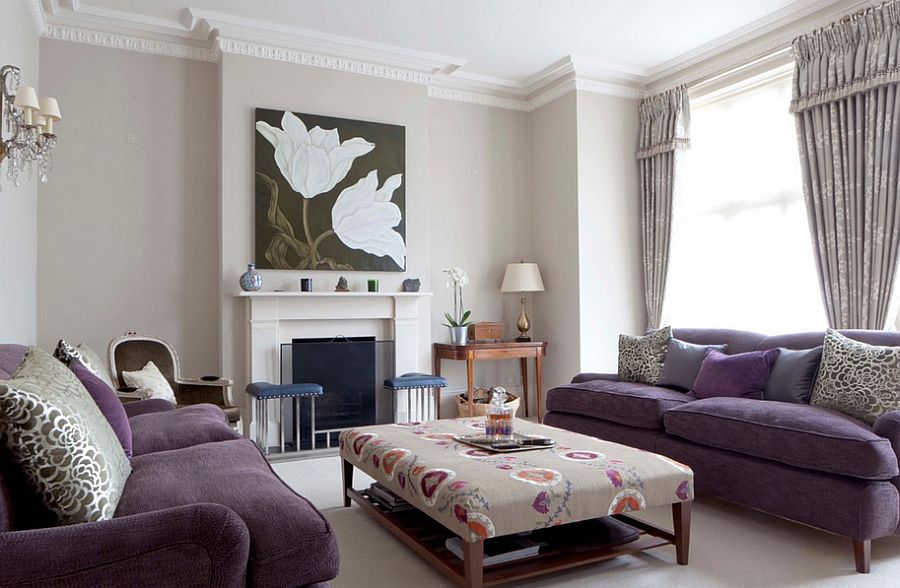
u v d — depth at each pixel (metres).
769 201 4.91
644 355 4.25
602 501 2.29
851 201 4.14
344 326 5.17
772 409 2.98
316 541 1.56
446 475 2.31
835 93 4.20
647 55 5.40
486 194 6.05
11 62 3.38
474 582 2.10
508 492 2.16
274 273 4.91
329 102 5.12
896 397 2.79
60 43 4.46
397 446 2.80
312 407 4.65
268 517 1.58
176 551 1.29
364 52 5.15
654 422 3.57
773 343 3.74
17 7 3.52
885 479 2.49
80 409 1.71
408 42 5.12
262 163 4.85
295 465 4.23
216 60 4.88
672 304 5.64
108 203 4.58
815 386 3.19
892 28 3.94
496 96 6.12
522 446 2.73
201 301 4.84
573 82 5.62
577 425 4.14
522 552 2.32
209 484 1.88
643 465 2.47
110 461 1.71
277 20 4.68
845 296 4.18
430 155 5.82
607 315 5.67
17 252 3.58
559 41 5.11
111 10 4.43
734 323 5.17
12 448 1.43
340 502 3.38
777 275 4.86
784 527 2.97
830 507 2.56
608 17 4.68
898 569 2.48
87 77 4.54
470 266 5.96
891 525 2.49
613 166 5.75
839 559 2.58
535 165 6.17
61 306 4.44
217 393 4.07
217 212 4.89
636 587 2.32
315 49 5.01
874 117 4.02
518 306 6.18
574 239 5.62
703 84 5.33
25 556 1.21
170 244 4.75
